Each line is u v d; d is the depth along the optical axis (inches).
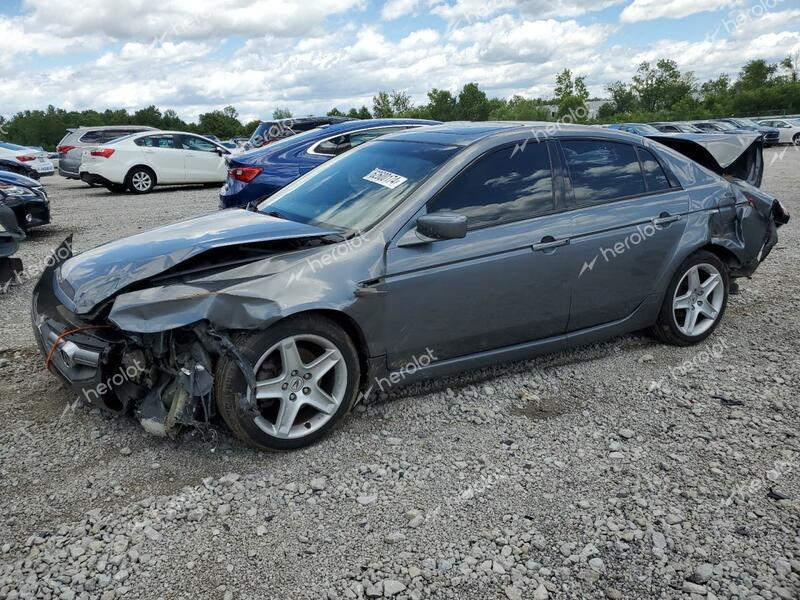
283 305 127.5
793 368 181.0
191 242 137.9
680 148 212.4
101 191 713.6
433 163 156.9
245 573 103.8
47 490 124.5
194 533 113.0
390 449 139.8
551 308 164.9
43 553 107.5
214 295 122.8
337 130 358.3
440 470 132.2
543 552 108.7
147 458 135.4
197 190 698.8
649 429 148.7
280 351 132.1
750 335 206.7
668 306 187.5
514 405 159.9
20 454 136.8
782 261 301.0
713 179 196.9
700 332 195.8
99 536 111.7
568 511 119.3
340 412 141.4
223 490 124.6
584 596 99.4
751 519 116.9
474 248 150.6
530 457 137.2
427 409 157.3
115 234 398.6
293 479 128.7
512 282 156.2
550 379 174.4
